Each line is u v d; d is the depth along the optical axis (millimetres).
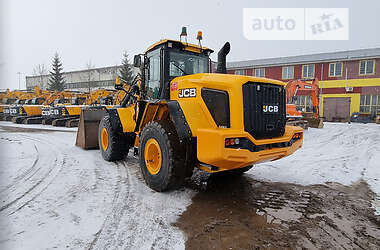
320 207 3225
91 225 2641
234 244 2344
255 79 3135
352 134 11203
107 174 4504
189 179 4309
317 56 25812
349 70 22172
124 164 5262
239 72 26703
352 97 22172
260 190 3824
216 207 3168
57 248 2219
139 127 4289
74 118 14414
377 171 4941
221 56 4340
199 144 3016
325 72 23109
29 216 2822
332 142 8844
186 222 2762
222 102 3064
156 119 4133
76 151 6586
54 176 4324
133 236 2447
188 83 3471
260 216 2938
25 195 3445
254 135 3078
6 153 6285
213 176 4504
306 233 2562
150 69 4586
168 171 3402
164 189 3543
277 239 2439
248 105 3027
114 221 2738
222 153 2748
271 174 4684
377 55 20859
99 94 14414
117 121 5066
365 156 6328
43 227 2582
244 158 2877
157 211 3012
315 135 10875
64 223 2670
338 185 4117
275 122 3324
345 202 3400
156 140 3627
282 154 3328
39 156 5930
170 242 2357
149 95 4609
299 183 4188
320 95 23438
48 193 3523
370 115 20594
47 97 16547
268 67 25375
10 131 11656
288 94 13383
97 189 3717
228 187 3936
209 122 3154
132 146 5602
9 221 2701
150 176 3746
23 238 2369
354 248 2311
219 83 3100
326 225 2740
